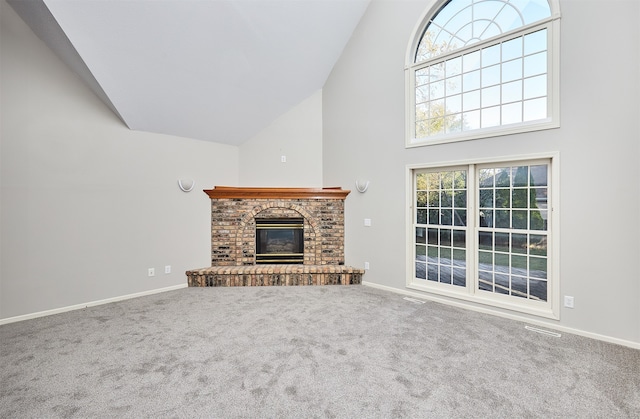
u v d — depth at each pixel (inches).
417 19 149.9
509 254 127.9
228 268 177.3
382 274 166.2
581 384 78.4
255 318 123.1
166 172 164.2
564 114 108.9
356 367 86.1
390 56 160.6
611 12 99.1
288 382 78.7
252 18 135.0
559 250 111.5
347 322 119.0
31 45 123.0
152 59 124.7
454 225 143.3
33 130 124.2
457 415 66.9
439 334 108.3
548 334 108.8
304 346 98.7
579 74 105.5
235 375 81.9
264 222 187.2
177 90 143.3
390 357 91.9
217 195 180.9
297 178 196.2
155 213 160.4
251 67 154.6
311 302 143.2
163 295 155.3
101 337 105.4
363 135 173.8
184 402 70.9
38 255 125.9
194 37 126.2
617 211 100.4
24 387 76.4
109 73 121.1
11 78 119.0
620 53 98.0
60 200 131.2
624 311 100.2
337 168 188.2
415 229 157.4
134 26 111.1
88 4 99.2
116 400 71.6
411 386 77.4
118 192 147.9
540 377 81.5
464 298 136.3
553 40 110.5
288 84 178.9
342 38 177.5
